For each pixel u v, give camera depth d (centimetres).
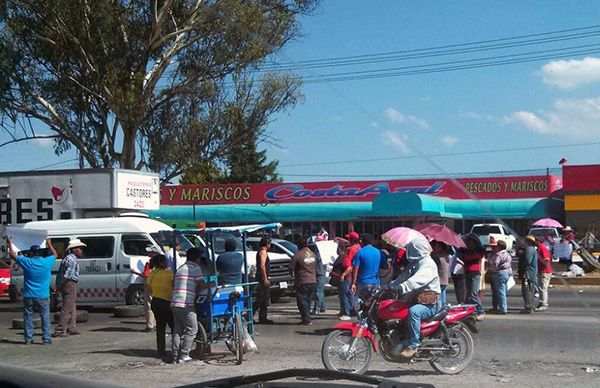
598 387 909
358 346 1001
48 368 1113
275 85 3438
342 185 4719
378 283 1488
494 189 4391
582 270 2562
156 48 3253
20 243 1711
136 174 2306
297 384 383
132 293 1916
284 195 4822
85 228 1981
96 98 3409
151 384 977
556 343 1255
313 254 1595
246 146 3647
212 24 2995
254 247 2188
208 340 1177
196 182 5056
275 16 2828
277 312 1831
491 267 1700
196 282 1150
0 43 3108
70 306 1490
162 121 3456
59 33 3103
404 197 3759
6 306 2170
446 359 999
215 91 3369
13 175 2288
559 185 4434
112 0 3111
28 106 3325
